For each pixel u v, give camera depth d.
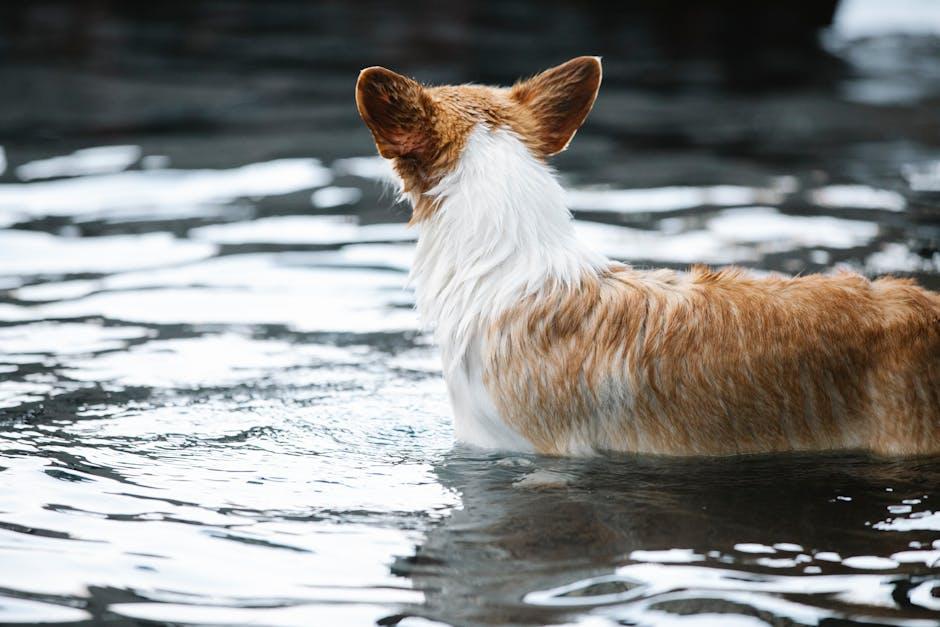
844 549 5.42
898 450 6.66
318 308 9.84
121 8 27.20
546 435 6.79
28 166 14.78
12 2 26.95
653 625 4.68
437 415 7.54
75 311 9.67
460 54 22.61
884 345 6.62
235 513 5.93
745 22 28.02
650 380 6.63
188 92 19.33
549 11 28.50
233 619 4.79
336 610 4.86
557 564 5.29
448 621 4.75
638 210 12.82
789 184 14.01
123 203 13.16
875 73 22.36
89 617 4.82
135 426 7.28
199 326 9.36
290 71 21.08
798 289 6.79
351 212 12.87
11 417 7.39
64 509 5.96
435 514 5.91
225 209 12.98
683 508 5.95
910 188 13.75
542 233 6.88
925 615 4.74
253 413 7.54
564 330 6.72
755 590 4.99
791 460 6.59
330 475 6.49
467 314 6.81
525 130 7.09
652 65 22.78
